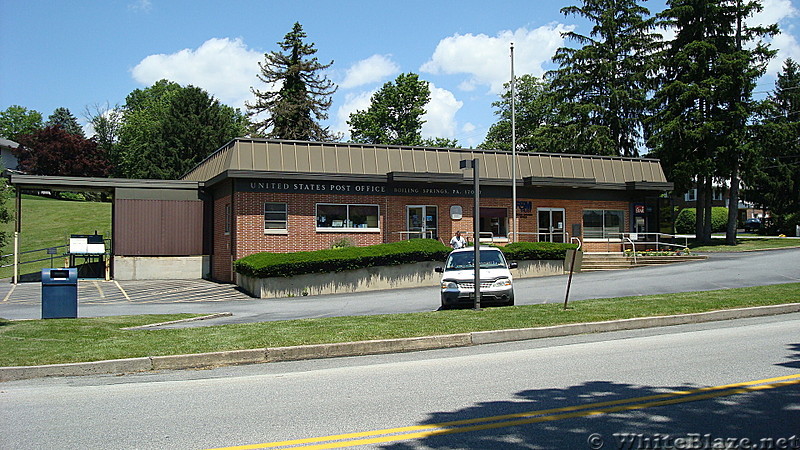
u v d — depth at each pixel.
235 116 77.19
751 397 7.29
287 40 59.88
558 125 50.19
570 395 7.60
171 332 12.55
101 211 54.31
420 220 29.17
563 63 49.03
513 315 14.20
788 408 6.84
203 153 60.22
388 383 8.59
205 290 24.31
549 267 26.83
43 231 46.12
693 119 41.22
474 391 7.95
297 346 10.98
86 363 9.77
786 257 27.38
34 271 34.47
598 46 48.03
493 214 30.52
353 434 6.17
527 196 31.34
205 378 9.32
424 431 6.23
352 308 18.52
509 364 9.77
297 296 22.69
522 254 26.31
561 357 10.24
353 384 8.58
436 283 25.38
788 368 8.81
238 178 26.00
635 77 46.91
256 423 6.64
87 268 30.81
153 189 29.08
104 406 7.54
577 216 32.34
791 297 16.19
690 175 40.50
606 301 16.42
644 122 45.06
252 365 10.41
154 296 22.66
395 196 28.75
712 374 8.55
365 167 28.34
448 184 29.64
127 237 28.55
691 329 13.06
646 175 34.31
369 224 28.28
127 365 9.95
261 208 26.42
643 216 33.84
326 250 23.73
